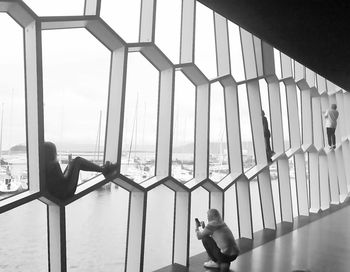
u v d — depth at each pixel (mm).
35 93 3266
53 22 3447
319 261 5051
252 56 7129
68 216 3826
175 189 5090
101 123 4133
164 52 5066
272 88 7934
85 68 3932
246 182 6496
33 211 3498
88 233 4020
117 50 4195
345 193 11508
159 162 4895
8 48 3266
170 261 5078
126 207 4488
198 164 5672
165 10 5059
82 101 3910
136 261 4438
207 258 5336
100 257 4156
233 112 6547
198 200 5645
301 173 8891
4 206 2992
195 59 5613
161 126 4918
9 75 3271
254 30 3809
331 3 3182
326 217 8578
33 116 3299
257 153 7250
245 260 5113
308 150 9375
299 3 3193
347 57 4711
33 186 3328
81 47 3877
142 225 4430
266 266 4844
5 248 3311
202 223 5039
